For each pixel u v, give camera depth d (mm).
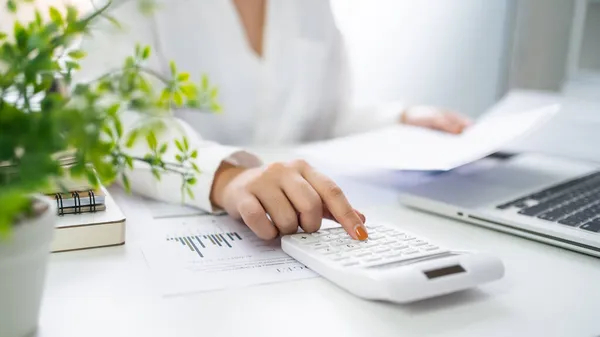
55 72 328
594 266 492
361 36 1397
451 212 622
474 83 1514
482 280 423
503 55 1515
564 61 1370
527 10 1417
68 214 510
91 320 365
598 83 1265
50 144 273
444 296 419
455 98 1505
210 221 589
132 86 318
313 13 1158
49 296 397
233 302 398
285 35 1133
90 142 276
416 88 1463
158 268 455
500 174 798
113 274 441
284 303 399
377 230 521
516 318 385
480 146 731
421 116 1035
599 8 1281
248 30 1129
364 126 1156
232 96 1119
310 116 1180
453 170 827
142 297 401
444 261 420
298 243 485
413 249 461
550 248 537
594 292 434
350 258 442
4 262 289
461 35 1472
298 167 555
